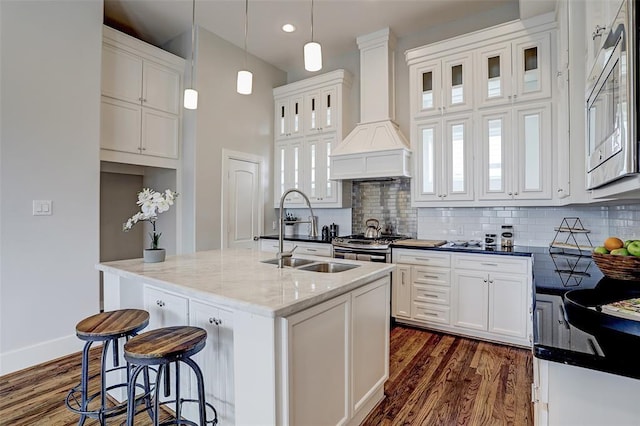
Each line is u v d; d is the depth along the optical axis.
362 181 4.71
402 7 3.76
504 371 2.64
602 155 1.33
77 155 3.10
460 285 3.34
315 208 5.05
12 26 2.69
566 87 2.31
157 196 2.43
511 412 2.11
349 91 4.84
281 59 5.08
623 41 1.00
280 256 2.23
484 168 3.52
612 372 0.81
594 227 3.24
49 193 2.91
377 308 2.16
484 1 3.65
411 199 3.99
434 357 2.90
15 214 2.72
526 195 3.30
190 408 1.98
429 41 4.22
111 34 3.52
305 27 4.19
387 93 4.26
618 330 1.00
